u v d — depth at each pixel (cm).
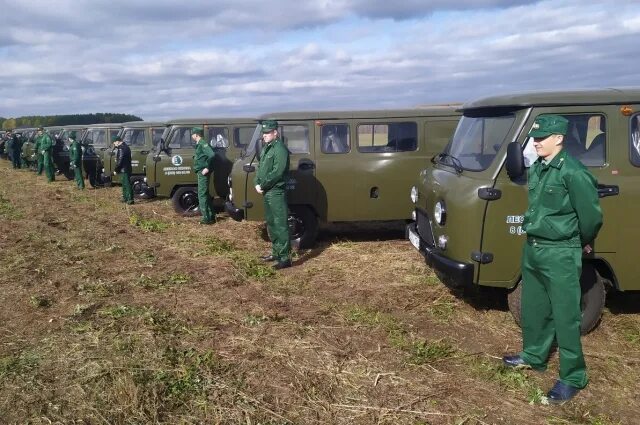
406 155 842
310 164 831
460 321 544
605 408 389
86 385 417
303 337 507
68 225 1086
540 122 380
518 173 452
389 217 852
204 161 1057
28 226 1065
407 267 734
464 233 490
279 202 727
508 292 548
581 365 398
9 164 2877
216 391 405
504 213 481
